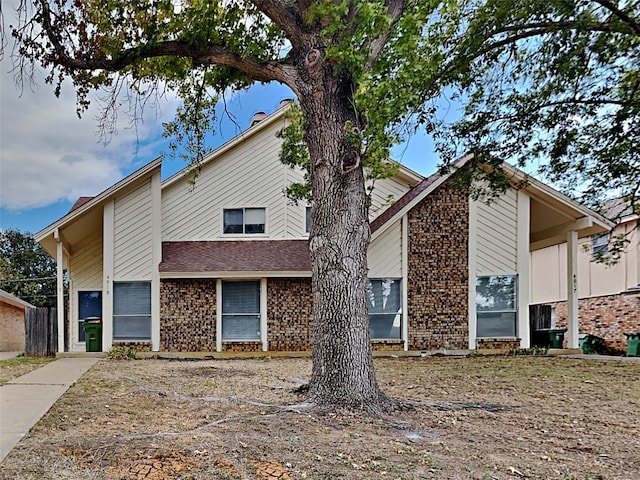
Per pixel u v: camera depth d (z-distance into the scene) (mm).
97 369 9336
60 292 12164
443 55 8242
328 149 6074
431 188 12445
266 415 5156
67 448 3797
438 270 12633
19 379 7816
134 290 12453
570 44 8852
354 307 5801
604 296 17062
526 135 10602
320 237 6004
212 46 7145
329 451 3955
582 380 8086
